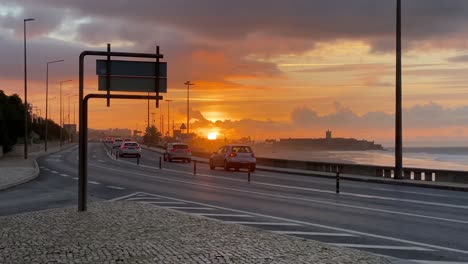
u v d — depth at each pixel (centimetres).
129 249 920
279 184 2620
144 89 1424
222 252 898
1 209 1648
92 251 902
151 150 9200
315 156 12412
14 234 1072
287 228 1263
